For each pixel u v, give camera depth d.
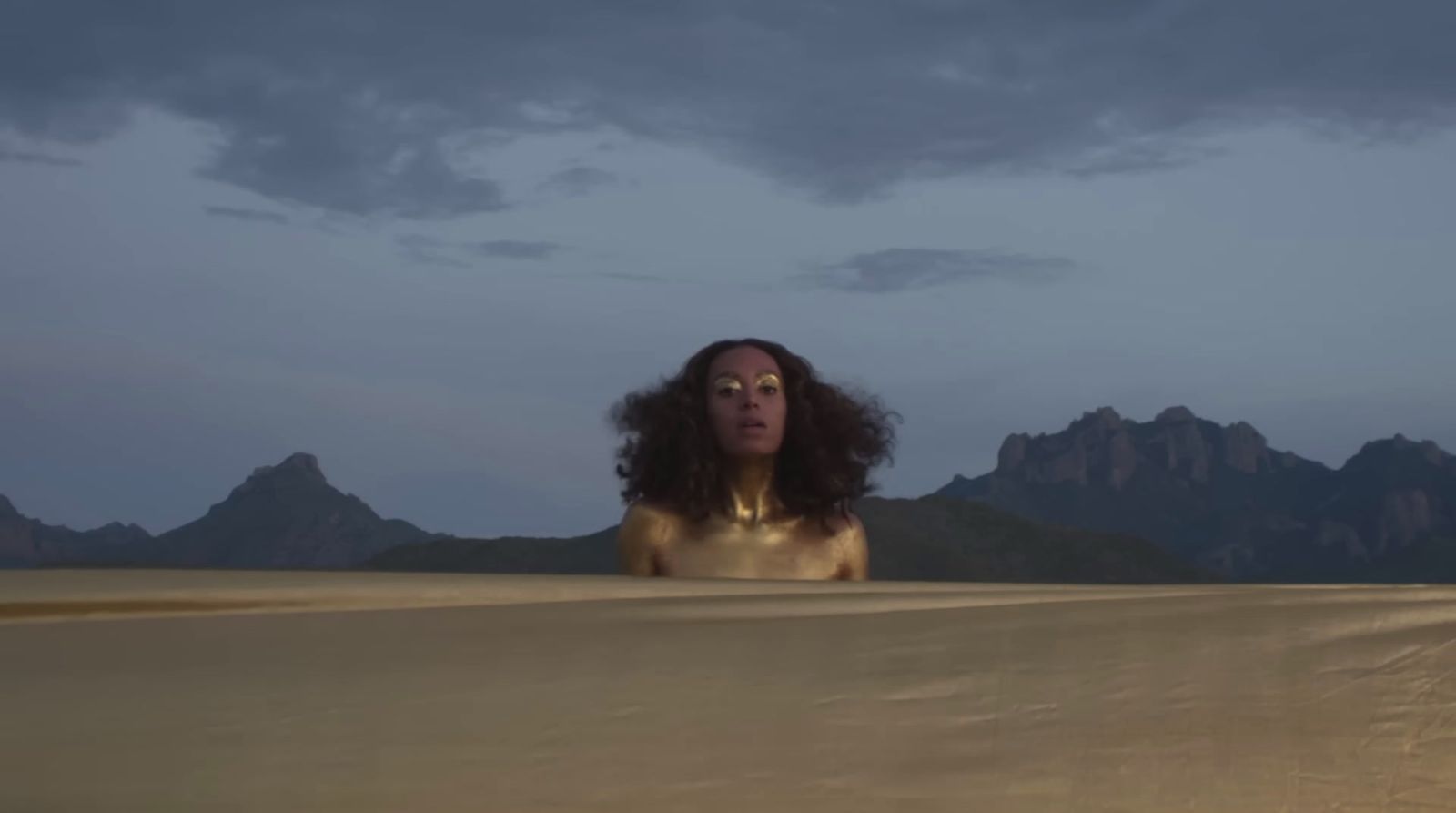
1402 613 1.72
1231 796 1.27
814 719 1.33
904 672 1.45
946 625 1.61
